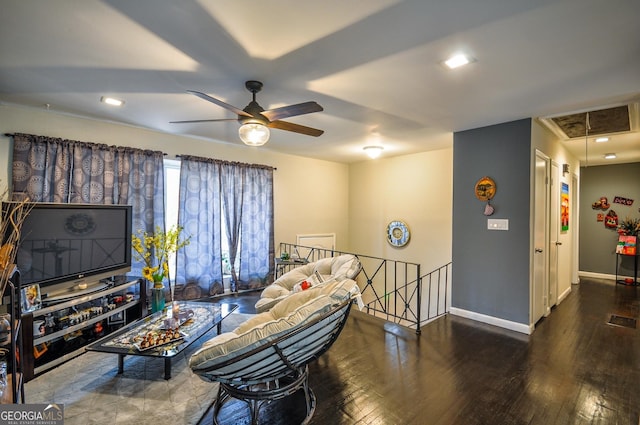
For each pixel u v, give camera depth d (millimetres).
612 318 3762
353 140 4422
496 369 2539
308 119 3436
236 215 4723
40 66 2230
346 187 6418
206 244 4395
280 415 1973
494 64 2143
